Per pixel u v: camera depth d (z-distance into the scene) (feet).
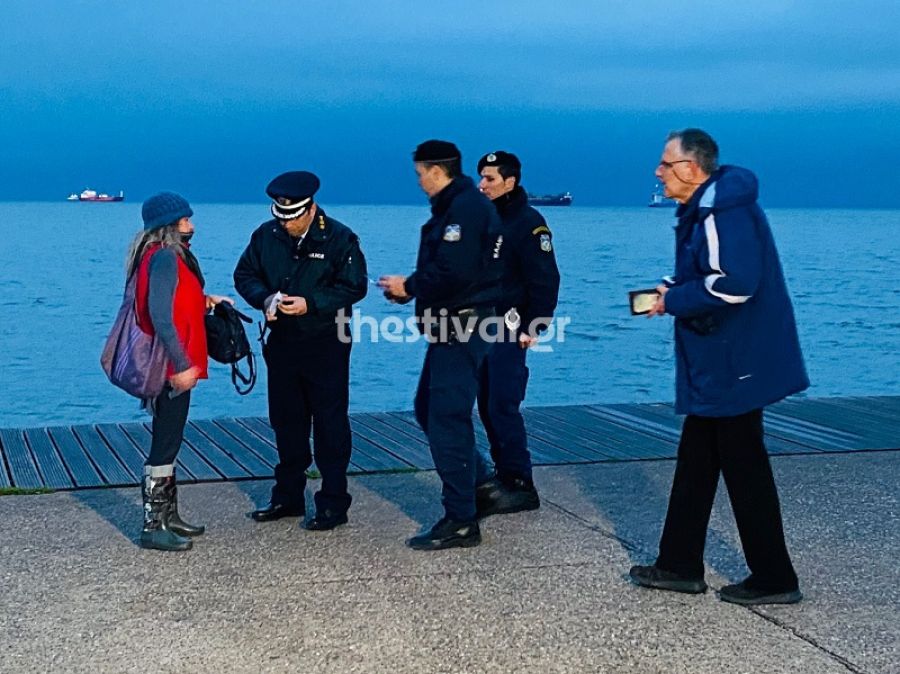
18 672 11.90
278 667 12.09
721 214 13.34
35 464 21.12
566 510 18.40
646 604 14.01
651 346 56.80
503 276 17.72
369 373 47.65
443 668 12.12
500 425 18.24
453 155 15.97
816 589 14.58
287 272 16.88
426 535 16.31
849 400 29.22
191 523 17.48
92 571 15.06
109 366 15.96
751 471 13.85
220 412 38.83
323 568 15.29
